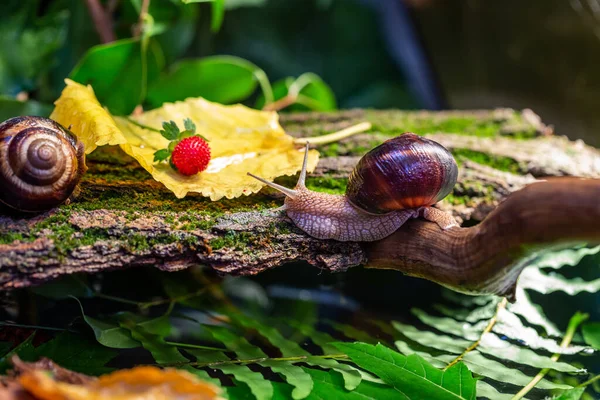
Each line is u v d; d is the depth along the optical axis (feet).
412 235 1.17
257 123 1.34
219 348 1.19
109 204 1.18
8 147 1.09
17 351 1.11
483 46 2.08
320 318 1.36
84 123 1.20
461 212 1.28
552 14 1.86
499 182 1.32
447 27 2.13
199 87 1.53
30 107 1.37
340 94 2.54
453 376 1.09
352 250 1.18
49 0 1.57
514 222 1.06
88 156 1.27
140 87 1.40
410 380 1.10
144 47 1.36
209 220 1.17
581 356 1.23
